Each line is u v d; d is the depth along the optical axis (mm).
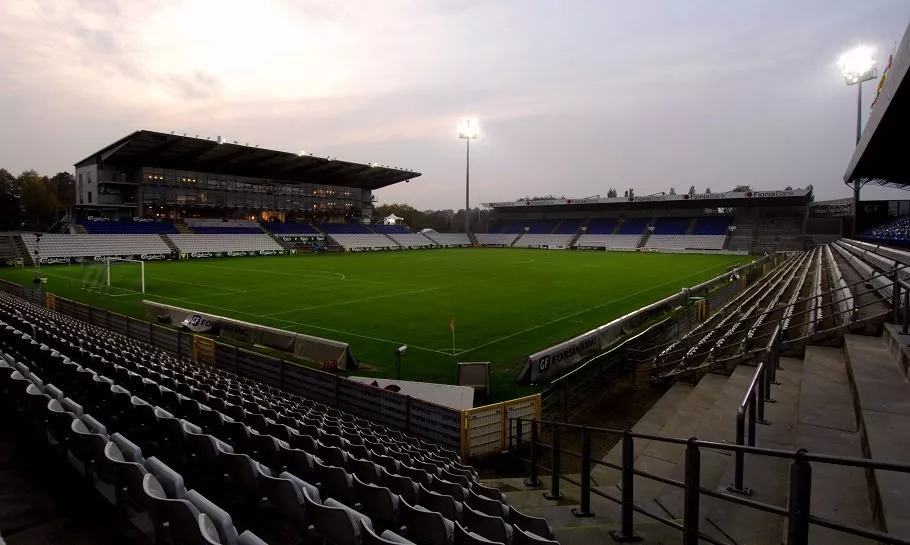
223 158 67625
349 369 15961
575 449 10297
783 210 84562
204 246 65500
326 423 8617
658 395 13305
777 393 8094
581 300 29047
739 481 5281
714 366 11406
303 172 79500
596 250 84812
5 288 31469
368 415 11516
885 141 28688
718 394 9688
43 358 8883
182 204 70875
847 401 6656
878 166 39000
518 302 28250
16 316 14758
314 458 4973
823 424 5898
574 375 13836
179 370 11719
